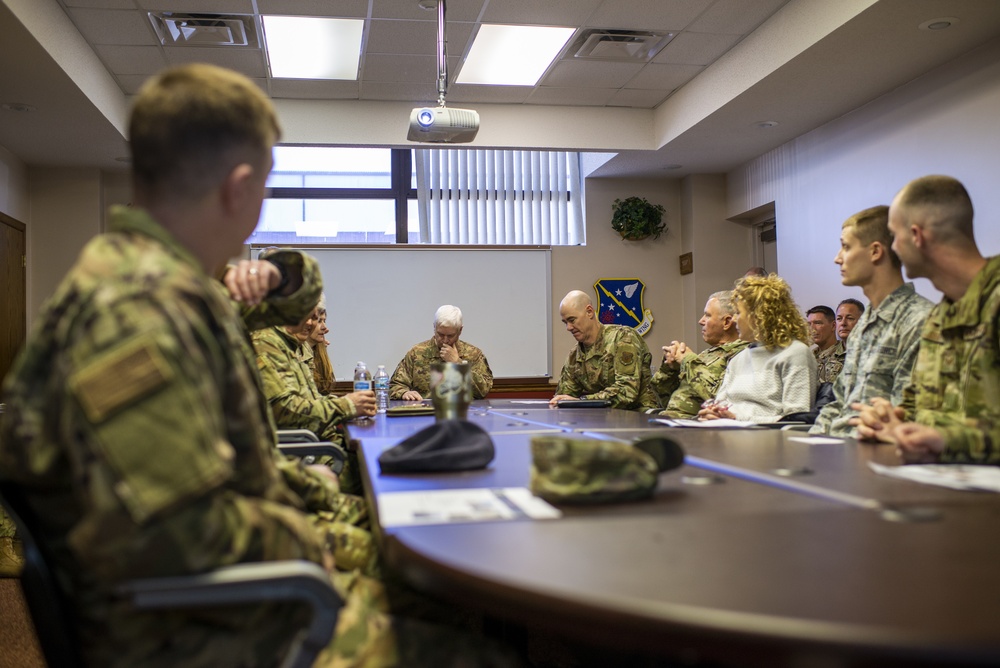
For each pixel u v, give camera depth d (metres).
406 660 1.01
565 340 7.39
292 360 2.85
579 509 1.12
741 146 6.39
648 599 0.71
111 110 5.39
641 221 7.39
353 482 2.78
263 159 1.06
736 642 0.64
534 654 2.42
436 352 5.36
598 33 4.96
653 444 1.38
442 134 4.46
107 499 0.80
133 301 0.86
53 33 4.26
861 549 0.88
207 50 5.04
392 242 7.58
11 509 0.94
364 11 4.56
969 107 4.47
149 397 0.82
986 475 1.37
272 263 1.71
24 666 2.46
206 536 0.84
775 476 1.42
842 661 0.62
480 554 0.87
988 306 1.67
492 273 7.29
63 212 6.45
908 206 1.83
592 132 6.35
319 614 0.88
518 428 2.53
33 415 0.90
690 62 5.46
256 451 1.01
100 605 0.92
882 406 2.01
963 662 0.60
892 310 2.38
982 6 3.87
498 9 4.61
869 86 5.02
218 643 0.91
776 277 3.22
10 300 5.96
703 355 3.94
